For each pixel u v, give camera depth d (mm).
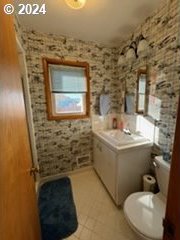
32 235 852
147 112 1866
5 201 483
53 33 2059
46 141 2307
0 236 418
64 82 2254
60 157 2438
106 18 1721
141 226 1087
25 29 1923
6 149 535
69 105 2387
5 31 626
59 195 2037
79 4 1331
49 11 1562
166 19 1454
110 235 1451
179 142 400
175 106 1442
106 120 2650
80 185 2250
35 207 1047
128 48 2096
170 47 1439
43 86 2150
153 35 1650
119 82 2523
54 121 2299
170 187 447
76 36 2148
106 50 2428
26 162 889
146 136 1925
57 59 2143
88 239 1419
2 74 542
